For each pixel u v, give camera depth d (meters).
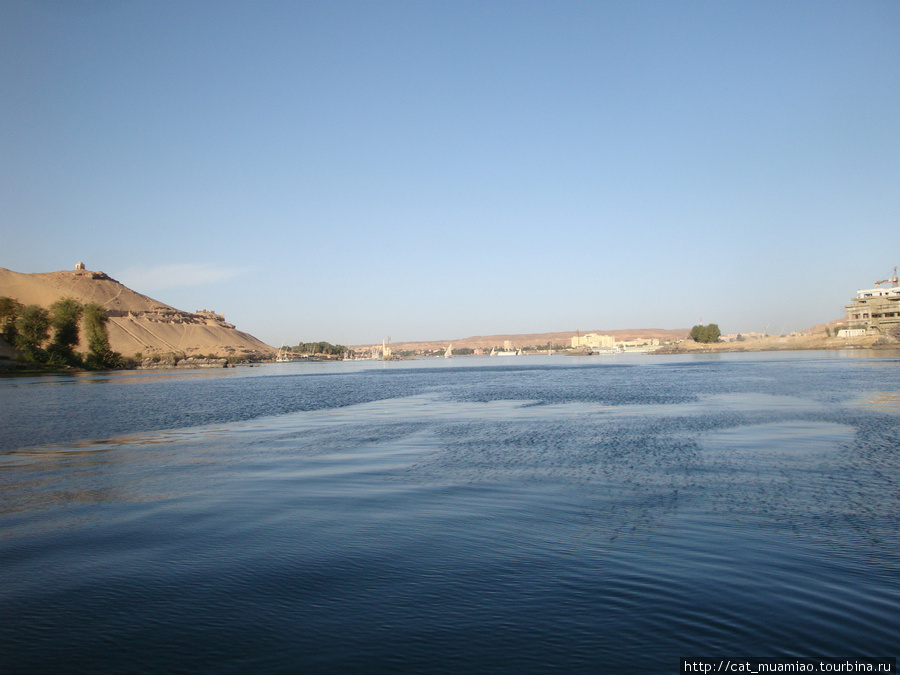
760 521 13.18
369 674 7.25
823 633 8.08
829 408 37.28
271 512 14.57
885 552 11.06
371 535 12.59
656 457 21.70
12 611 9.14
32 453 25.06
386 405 50.19
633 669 7.28
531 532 12.63
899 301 197.50
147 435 30.89
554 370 142.88
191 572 10.62
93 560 11.34
